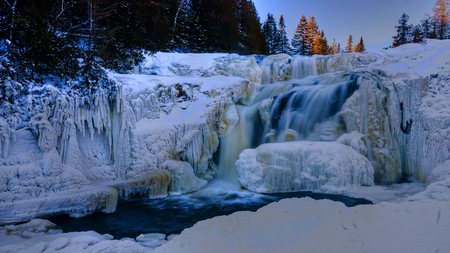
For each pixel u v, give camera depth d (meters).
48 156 6.05
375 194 6.98
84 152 7.11
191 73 12.78
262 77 14.30
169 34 14.19
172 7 16.02
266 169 7.81
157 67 12.70
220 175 9.66
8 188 5.45
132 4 11.94
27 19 7.43
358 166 7.55
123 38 11.39
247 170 8.18
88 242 3.88
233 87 10.46
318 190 7.63
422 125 8.00
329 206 4.30
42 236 4.41
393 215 3.87
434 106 8.00
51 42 7.28
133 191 7.06
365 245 2.97
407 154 8.42
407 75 8.91
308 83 11.40
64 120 6.57
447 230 3.25
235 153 10.05
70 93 6.82
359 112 8.83
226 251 3.00
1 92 5.99
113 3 11.62
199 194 7.75
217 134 9.77
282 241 3.17
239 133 10.34
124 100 7.48
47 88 6.37
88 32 10.62
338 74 10.62
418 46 13.24
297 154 7.80
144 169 7.52
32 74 6.96
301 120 9.87
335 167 7.41
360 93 9.07
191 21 18.53
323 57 14.31
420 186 7.43
